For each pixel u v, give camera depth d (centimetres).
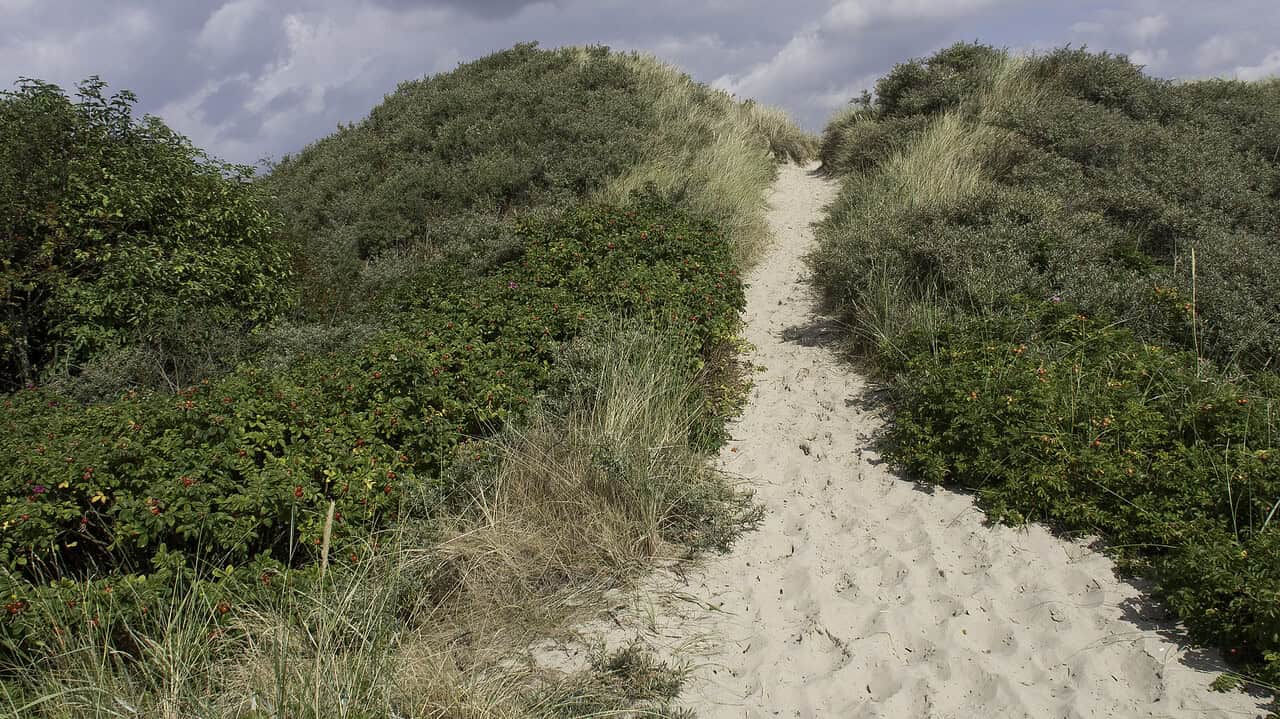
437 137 1384
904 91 1379
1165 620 348
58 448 407
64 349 720
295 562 400
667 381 537
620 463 439
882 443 534
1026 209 776
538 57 1678
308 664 297
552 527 425
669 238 793
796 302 857
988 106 1208
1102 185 895
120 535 354
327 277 987
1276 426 439
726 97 1736
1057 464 443
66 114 778
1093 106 1129
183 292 747
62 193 749
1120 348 552
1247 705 294
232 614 329
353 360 550
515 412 505
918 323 638
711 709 314
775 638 360
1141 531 396
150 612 323
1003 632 353
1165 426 454
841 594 390
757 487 503
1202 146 980
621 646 350
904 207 872
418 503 431
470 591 380
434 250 1059
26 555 356
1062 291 632
